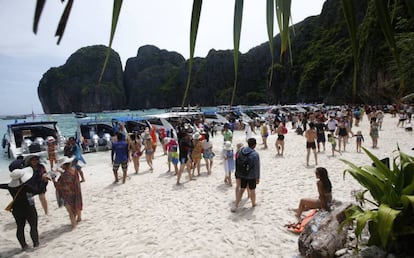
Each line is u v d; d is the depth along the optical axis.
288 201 6.82
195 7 0.88
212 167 11.81
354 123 27.66
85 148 19.84
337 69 65.88
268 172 10.27
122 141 10.38
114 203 8.05
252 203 6.55
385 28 0.87
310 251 3.93
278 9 0.91
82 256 5.09
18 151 17.92
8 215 7.97
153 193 8.64
